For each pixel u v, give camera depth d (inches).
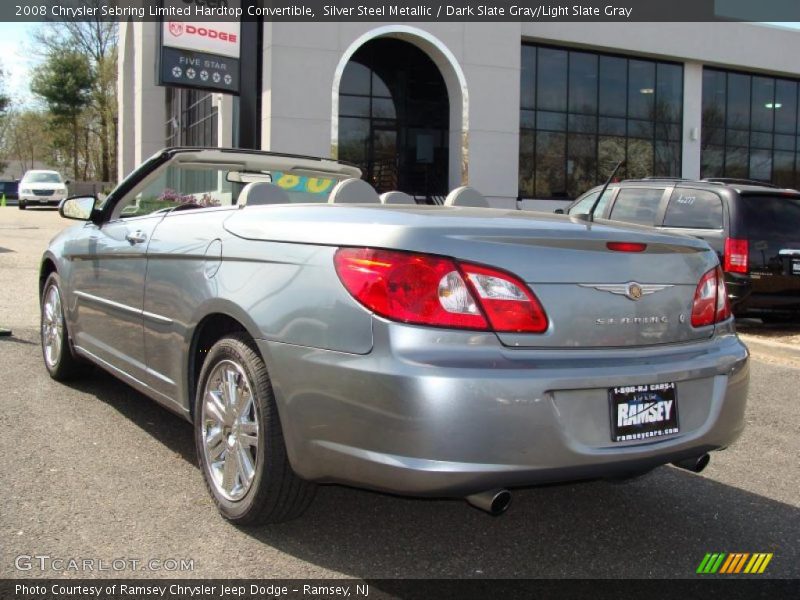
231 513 131.0
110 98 1868.8
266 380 122.6
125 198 190.1
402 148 845.2
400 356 105.6
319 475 114.8
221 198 199.6
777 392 253.6
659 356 122.2
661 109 985.5
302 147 700.0
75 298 200.5
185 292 142.9
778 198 362.3
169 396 151.8
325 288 114.6
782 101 1087.6
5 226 868.6
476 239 111.5
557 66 920.9
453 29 765.9
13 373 230.4
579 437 111.3
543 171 919.0
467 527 139.3
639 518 146.1
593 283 117.4
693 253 133.3
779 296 355.3
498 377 105.5
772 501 156.4
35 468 155.8
